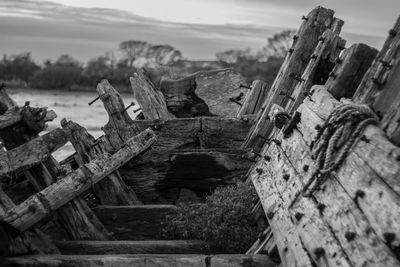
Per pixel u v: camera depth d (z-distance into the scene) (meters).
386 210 3.86
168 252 7.55
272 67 57.97
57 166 8.28
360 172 4.45
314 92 6.46
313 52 8.62
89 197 10.26
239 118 11.22
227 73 14.42
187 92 14.20
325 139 5.07
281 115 7.18
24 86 74.12
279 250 5.66
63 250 7.73
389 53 5.02
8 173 7.49
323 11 9.46
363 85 5.36
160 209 8.72
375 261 3.82
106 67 74.50
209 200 8.36
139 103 12.96
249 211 7.86
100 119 31.50
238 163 10.57
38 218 7.06
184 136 11.15
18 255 6.81
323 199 4.97
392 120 4.53
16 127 8.34
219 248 7.52
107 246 7.66
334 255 4.38
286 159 6.66
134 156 9.23
